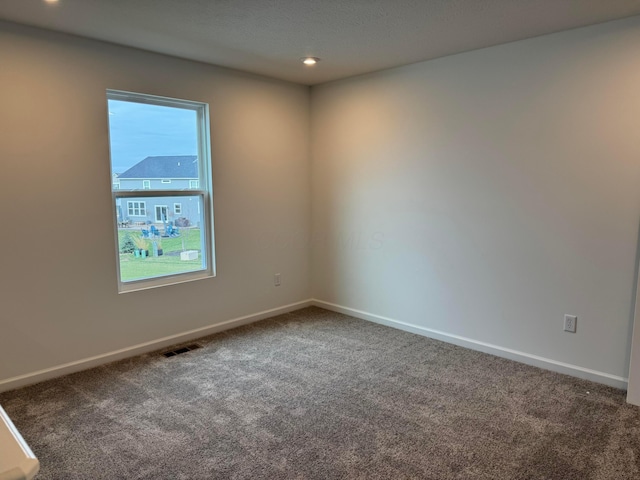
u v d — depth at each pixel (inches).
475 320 139.0
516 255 127.9
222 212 155.2
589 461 82.8
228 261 159.0
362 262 169.8
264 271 171.6
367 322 168.2
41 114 113.3
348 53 133.0
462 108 134.7
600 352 114.9
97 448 87.7
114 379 119.2
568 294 119.0
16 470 28.8
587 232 114.3
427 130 144.1
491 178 130.7
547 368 124.3
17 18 104.2
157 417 99.4
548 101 117.5
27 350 115.6
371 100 158.7
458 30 112.2
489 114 129.0
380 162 158.7
